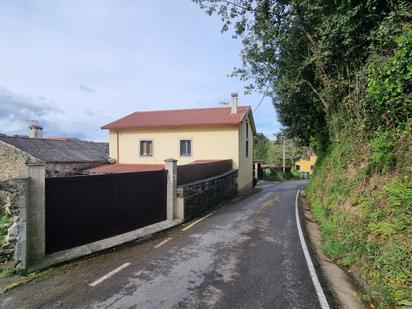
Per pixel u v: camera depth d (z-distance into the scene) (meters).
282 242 6.45
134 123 20.48
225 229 7.74
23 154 15.06
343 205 6.67
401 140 5.29
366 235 4.73
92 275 4.58
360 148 7.25
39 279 4.43
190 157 18.75
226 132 18.09
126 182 7.21
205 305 3.61
